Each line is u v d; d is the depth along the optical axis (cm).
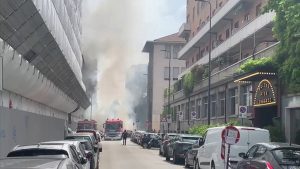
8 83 2130
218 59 4756
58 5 2780
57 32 2516
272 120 3120
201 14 6519
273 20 2916
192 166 2438
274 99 2983
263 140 1662
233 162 1619
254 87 3388
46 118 3394
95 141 2194
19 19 1814
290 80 2669
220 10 4891
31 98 2895
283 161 1155
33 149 973
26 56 2252
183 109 6700
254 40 3644
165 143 3359
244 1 4228
